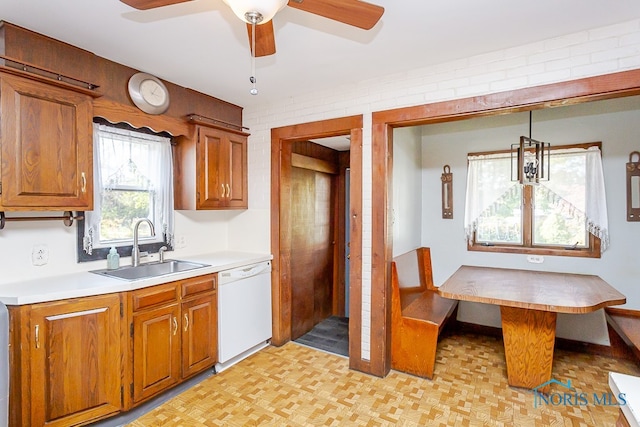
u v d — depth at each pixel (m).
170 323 2.29
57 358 1.83
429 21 1.85
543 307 2.13
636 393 0.91
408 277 3.15
